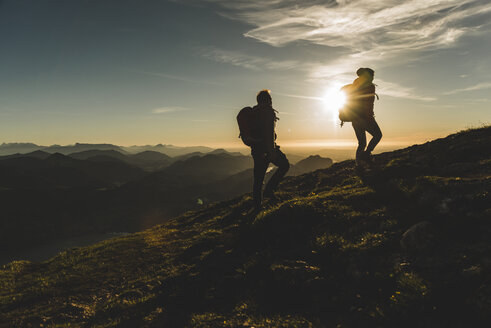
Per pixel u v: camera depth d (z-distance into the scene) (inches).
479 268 178.5
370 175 430.6
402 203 304.7
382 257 230.2
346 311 196.5
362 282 214.2
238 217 549.3
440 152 478.0
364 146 432.5
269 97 347.9
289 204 367.9
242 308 228.7
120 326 244.8
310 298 218.8
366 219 292.2
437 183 298.4
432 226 233.5
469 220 228.1
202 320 223.1
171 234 599.8
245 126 352.8
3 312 336.5
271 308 221.1
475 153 426.6
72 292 366.0
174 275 332.5
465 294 170.2
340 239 270.2
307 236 303.9
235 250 342.6
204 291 271.3
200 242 436.8
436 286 181.5
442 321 163.0
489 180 271.7
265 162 384.2
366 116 404.2
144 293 308.3
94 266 457.4
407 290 188.1
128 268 421.7
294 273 244.7
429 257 208.4
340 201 354.6
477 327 151.6
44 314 309.3
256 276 267.9
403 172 408.5
